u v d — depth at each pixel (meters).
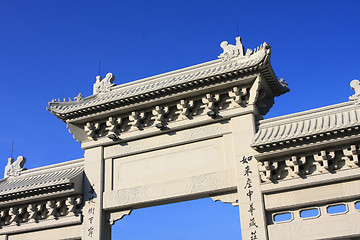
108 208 26.78
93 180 27.53
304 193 23.23
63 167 29.50
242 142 24.92
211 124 26.05
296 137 22.77
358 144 22.42
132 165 27.22
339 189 22.67
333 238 22.25
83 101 28.78
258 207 23.56
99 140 28.20
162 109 26.75
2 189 28.88
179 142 26.38
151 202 26.06
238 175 24.41
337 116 23.66
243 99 25.64
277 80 26.25
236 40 26.66
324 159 22.83
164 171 26.30
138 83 28.34
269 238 23.12
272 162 23.80
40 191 27.59
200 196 25.41
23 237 28.52
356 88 24.33
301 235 22.70
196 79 25.25
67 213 27.77
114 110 27.34
